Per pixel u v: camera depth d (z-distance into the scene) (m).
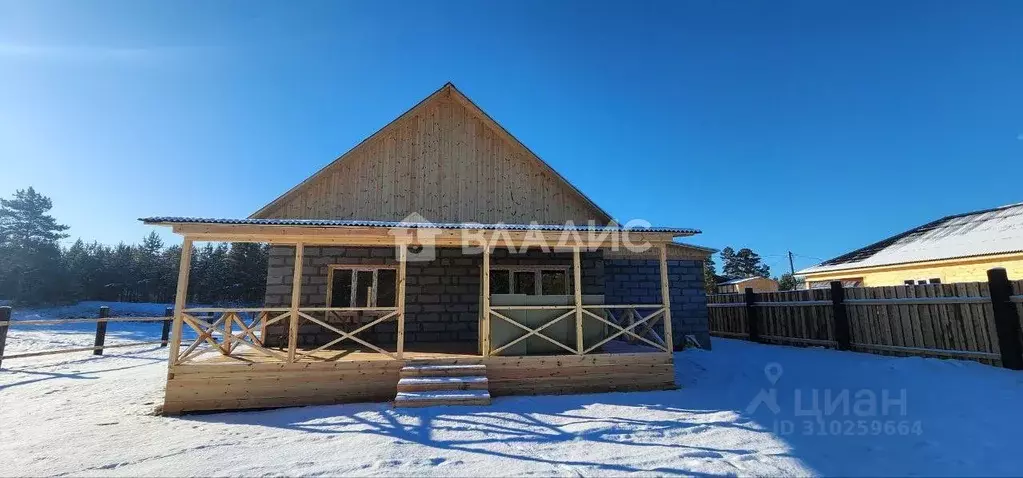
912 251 15.83
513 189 11.38
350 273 10.28
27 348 13.84
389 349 9.00
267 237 7.49
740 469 4.14
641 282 12.68
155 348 14.78
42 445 5.00
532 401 6.93
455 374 7.28
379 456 4.57
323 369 7.20
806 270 19.64
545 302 8.54
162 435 5.43
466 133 11.48
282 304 9.88
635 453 4.60
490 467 4.26
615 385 7.80
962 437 4.72
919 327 9.16
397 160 11.07
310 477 4.05
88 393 7.90
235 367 6.95
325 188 10.66
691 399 6.95
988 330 8.05
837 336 10.83
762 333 13.45
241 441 5.15
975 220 15.93
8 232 45.97
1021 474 3.83
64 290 42.97
